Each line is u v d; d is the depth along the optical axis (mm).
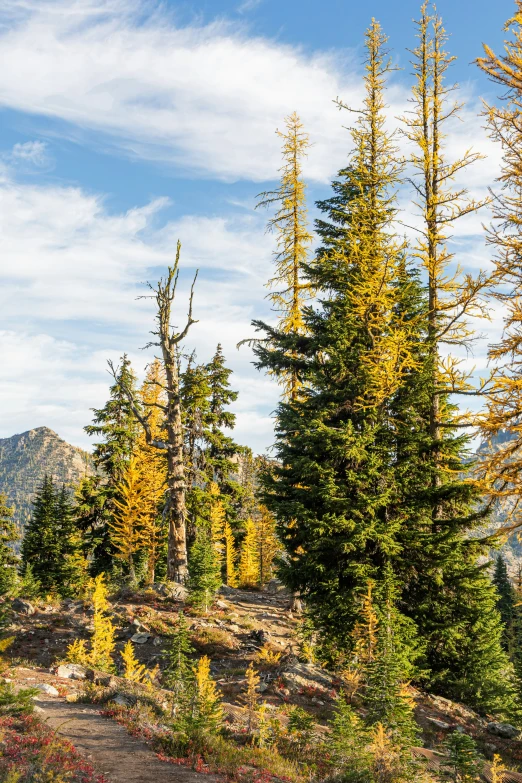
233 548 53031
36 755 7812
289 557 20453
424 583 19094
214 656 19219
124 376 42844
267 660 18312
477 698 18578
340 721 10812
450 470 19938
